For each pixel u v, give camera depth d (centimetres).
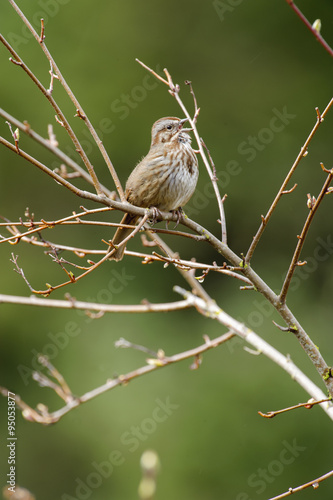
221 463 1252
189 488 1241
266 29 1602
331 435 1247
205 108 1577
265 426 1273
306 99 1584
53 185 1541
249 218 1563
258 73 1596
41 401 1400
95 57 1555
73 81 1543
